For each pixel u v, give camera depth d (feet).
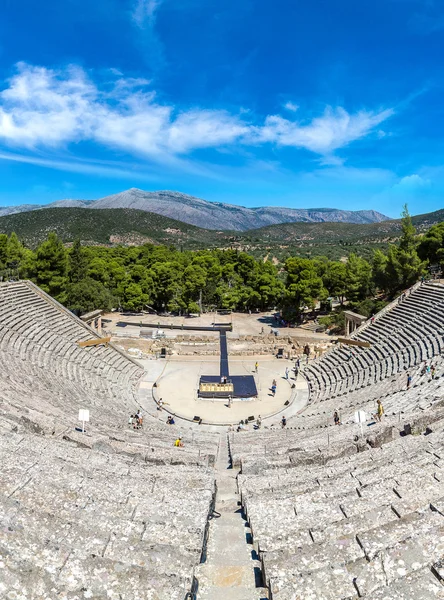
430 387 88.12
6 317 136.56
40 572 22.26
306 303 228.43
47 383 107.96
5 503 28.27
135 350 179.83
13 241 258.37
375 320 167.63
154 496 37.04
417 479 33.35
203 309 282.56
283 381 151.23
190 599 22.57
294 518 31.35
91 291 224.53
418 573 20.97
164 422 114.21
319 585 21.77
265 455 61.62
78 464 44.45
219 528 35.63
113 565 23.54
